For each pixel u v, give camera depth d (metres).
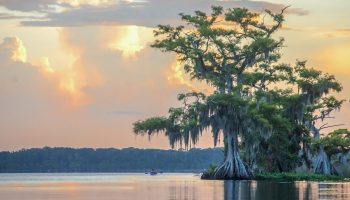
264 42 106.94
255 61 109.88
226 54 109.44
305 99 115.06
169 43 108.44
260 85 114.38
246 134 101.44
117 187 82.19
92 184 97.00
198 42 109.44
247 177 101.31
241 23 110.62
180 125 101.12
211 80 109.44
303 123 119.75
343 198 54.94
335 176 107.75
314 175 105.56
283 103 114.19
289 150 113.69
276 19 111.56
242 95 111.19
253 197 55.91
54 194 66.69
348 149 117.56
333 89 115.94
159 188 75.25
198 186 78.12
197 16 110.56
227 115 99.56
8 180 131.12
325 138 114.81
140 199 55.06
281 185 79.94
